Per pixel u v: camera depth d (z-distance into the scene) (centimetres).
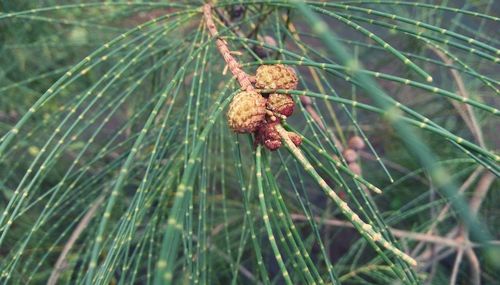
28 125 49
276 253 18
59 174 49
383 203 58
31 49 49
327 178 40
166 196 28
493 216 51
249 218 21
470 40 19
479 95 46
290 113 20
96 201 31
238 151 22
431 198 47
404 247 44
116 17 40
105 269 20
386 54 55
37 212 47
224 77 37
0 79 47
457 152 49
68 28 49
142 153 36
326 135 25
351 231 62
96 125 51
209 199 47
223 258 46
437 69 54
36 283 45
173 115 32
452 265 56
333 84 57
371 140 61
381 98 13
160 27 27
